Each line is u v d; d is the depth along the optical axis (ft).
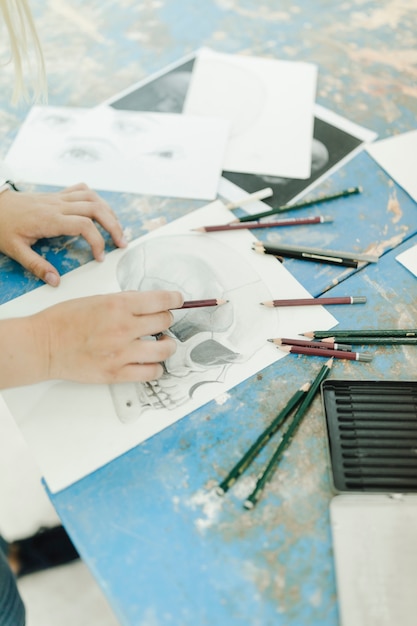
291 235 2.31
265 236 2.30
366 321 2.05
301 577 1.55
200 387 1.90
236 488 1.69
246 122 2.69
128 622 1.50
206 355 1.97
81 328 1.91
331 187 2.45
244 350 1.98
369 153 2.56
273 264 2.21
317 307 2.08
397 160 2.53
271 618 1.49
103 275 2.21
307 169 2.52
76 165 2.56
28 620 3.33
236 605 1.51
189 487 1.70
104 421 1.83
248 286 2.15
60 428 1.82
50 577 3.41
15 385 1.89
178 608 1.52
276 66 2.91
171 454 1.76
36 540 3.44
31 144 2.65
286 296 2.12
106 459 1.76
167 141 2.62
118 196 2.45
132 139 2.64
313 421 1.81
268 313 2.07
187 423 1.82
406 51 2.96
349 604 1.47
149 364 1.91
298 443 1.77
